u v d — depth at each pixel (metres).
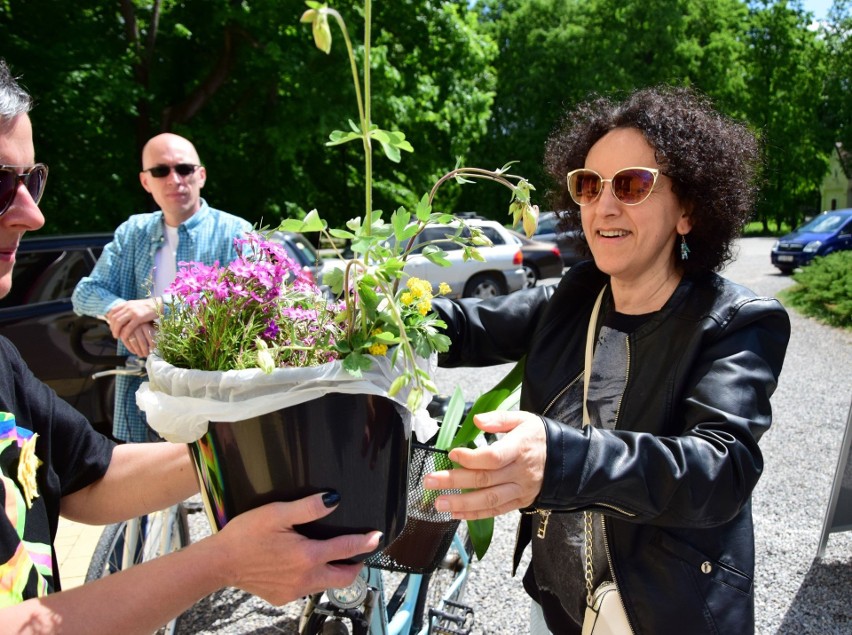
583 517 1.50
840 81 40.19
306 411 0.95
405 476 1.08
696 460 1.14
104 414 5.33
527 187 1.11
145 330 2.07
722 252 1.50
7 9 10.81
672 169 1.41
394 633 1.99
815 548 3.78
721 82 30.36
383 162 14.65
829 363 8.23
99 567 2.36
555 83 29.39
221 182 13.54
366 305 0.98
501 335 1.70
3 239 1.14
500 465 1.00
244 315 1.03
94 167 11.94
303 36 12.11
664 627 1.32
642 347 1.43
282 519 0.96
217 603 3.19
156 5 11.73
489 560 3.73
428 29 14.04
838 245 16.50
